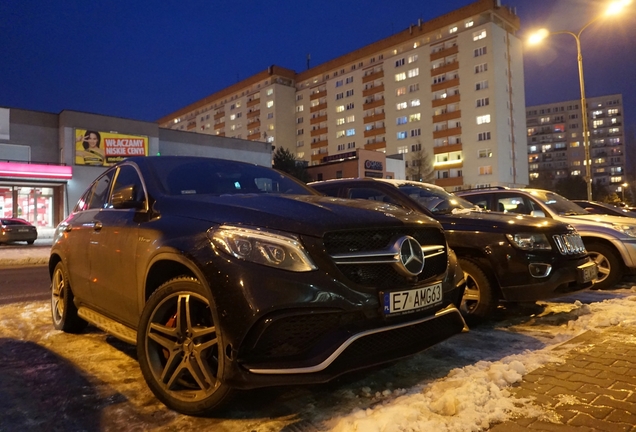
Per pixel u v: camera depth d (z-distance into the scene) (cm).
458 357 378
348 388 314
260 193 368
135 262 319
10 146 3114
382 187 568
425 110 6988
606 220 713
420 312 284
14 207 3097
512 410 266
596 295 648
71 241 439
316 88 8662
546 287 454
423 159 6812
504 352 390
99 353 405
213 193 366
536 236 466
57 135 3303
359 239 271
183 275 283
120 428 262
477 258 482
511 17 6706
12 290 786
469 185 6481
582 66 2133
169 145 3772
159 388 283
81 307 429
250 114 9394
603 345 388
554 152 14712
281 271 248
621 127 14125
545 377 317
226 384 241
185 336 276
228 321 242
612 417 255
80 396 309
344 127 8144
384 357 266
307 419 268
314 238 256
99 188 452
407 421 247
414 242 289
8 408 291
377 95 7656
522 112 6838
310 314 244
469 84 6506
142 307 317
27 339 453
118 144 3422
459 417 254
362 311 256
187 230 286
